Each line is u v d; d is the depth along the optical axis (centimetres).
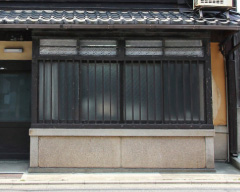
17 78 780
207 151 651
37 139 643
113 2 752
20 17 616
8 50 734
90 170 643
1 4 734
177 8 747
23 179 595
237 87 782
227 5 645
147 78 660
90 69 661
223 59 757
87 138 649
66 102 654
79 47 655
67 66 657
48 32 650
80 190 548
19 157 759
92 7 743
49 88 656
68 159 645
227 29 616
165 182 586
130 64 663
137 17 639
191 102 658
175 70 663
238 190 552
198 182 588
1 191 540
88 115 654
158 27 605
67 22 591
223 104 757
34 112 643
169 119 655
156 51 665
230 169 680
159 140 653
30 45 745
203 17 661
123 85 659
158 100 661
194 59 661
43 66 652
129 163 650
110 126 648
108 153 650
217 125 754
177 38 662
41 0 742
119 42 659
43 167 642
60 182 579
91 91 660
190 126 651
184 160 651
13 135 766
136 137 652
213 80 757
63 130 641
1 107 776
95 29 652
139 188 560
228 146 747
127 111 659
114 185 577
